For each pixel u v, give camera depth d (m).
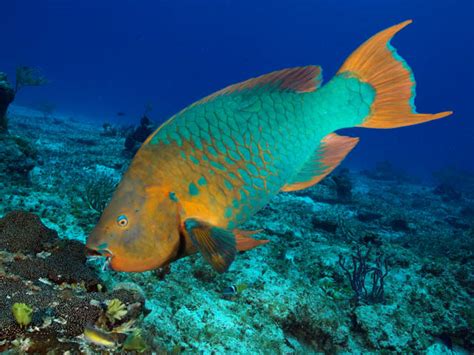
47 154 6.26
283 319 2.12
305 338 2.18
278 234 3.84
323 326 2.21
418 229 6.38
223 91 0.82
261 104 0.83
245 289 2.20
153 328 1.58
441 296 2.87
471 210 8.55
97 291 1.38
